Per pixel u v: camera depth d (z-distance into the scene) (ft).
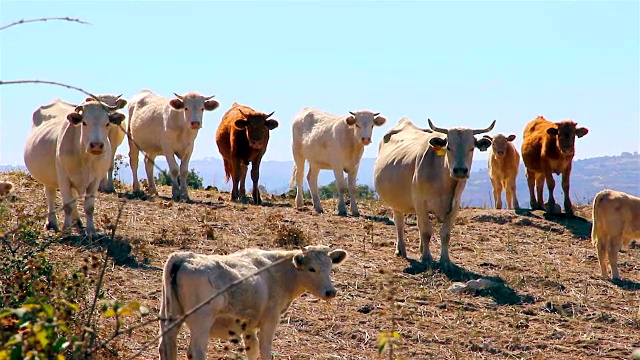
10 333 23.94
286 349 40.04
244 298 32.32
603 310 48.88
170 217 62.90
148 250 52.54
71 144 53.21
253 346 34.50
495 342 42.83
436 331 43.86
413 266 54.95
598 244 56.39
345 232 63.98
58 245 50.88
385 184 57.72
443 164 53.88
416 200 55.16
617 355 41.91
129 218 60.95
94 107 52.65
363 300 47.62
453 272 53.98
